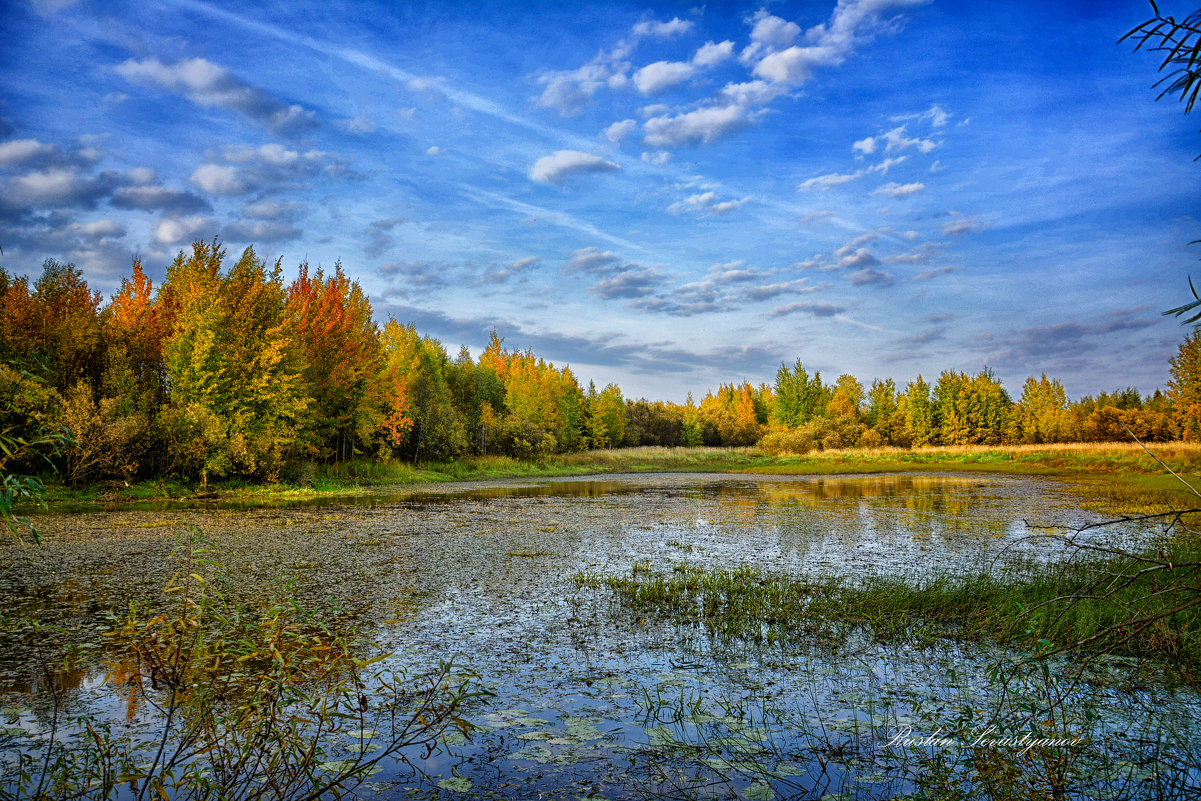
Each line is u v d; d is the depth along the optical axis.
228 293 25.39
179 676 3.83
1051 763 3.87
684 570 9.88
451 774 3.85
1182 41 2.57
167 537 13.05
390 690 5.18
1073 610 6.61
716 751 4.16
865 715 4.73
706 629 6.98
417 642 6.46
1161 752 4.08
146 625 3.90
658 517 17.27
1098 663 5.60
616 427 64.31
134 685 5.33
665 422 73.25
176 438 21.58
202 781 3.29
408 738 4.35
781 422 75.56
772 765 3.98
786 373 75.81
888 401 75.31
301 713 4.71
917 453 51.06
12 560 10.60
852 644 6.52
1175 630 5.88
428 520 16.48
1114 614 6.38
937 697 5.07
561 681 5.43
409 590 8.70
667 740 4.32
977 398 63.66
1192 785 3.68
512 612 7.62
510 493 25.89
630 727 4.53
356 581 9.22
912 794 3.63
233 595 8.31
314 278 31.27
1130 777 3.79
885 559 11.02
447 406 39.88
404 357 38.56
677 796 3.60
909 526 15.35
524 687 5.30
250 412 24.16
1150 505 18.58
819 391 76.44
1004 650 6.23
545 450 47.91
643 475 40.78
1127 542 12.09
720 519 16.83
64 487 20.20
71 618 7.19
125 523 15.23
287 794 3.49
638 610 7.73
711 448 64.69
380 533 14.09
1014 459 44.53
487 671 5.66
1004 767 3.83
